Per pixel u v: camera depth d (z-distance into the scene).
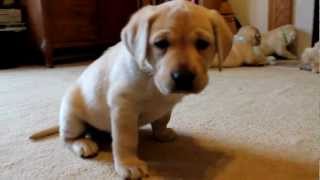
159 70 0.38
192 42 0.37
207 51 0.39
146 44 0.38
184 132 0.56
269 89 0.85
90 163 0.45
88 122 0.49
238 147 0.50
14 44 1.27
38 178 0.42
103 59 0.47
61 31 1.26
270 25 1.41
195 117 0.63
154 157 0.47
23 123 0.61
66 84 0.93
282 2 1.37
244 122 0.60
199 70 0.37
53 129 0.56
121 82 0.42
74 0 1.29
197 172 0.43
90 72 0.48
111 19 1.42
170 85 0.37
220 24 0.40
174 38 0.37
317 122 0.59
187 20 0.37
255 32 1.29
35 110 0.69
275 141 0.52
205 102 0.73
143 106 0.44
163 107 0.45
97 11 1.37
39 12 1.21
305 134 0.54
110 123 0.46
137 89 0.42
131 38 0.39
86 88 0.47
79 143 0.49
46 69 1.17
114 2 1.42
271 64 1.25
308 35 1.33
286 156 0.47
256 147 0.50
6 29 1.22
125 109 0.42
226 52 0.41
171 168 0.44
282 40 1.33
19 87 0.90
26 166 0.45
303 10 1.33
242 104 0.71
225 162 0.45
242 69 1.15
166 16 0.38
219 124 0.59
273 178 0.41
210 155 0.47
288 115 0.63
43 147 0.51
